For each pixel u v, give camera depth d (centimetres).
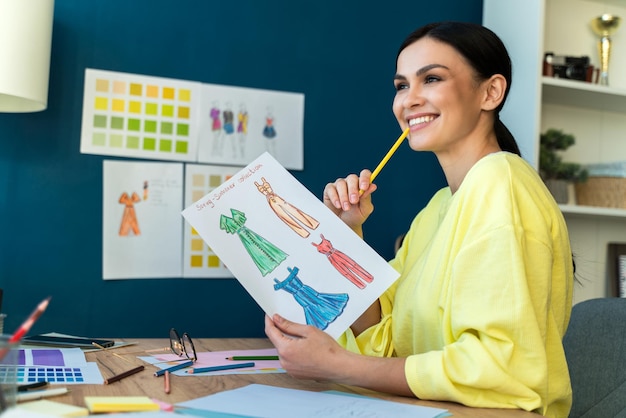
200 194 242
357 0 268
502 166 107
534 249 101
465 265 100
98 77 233
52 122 228
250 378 105
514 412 90
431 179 274
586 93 266
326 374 97
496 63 130
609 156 292
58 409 72
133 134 235
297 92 257
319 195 257
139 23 239
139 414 72
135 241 234
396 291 129
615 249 282
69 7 231
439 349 111
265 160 117
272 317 103
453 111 127
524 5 257
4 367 73
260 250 109
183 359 122
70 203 229
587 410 136
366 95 267
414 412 84
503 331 95
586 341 140
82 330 228
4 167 222
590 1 292
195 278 241
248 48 252
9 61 184
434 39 128
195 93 244
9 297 221
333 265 108
